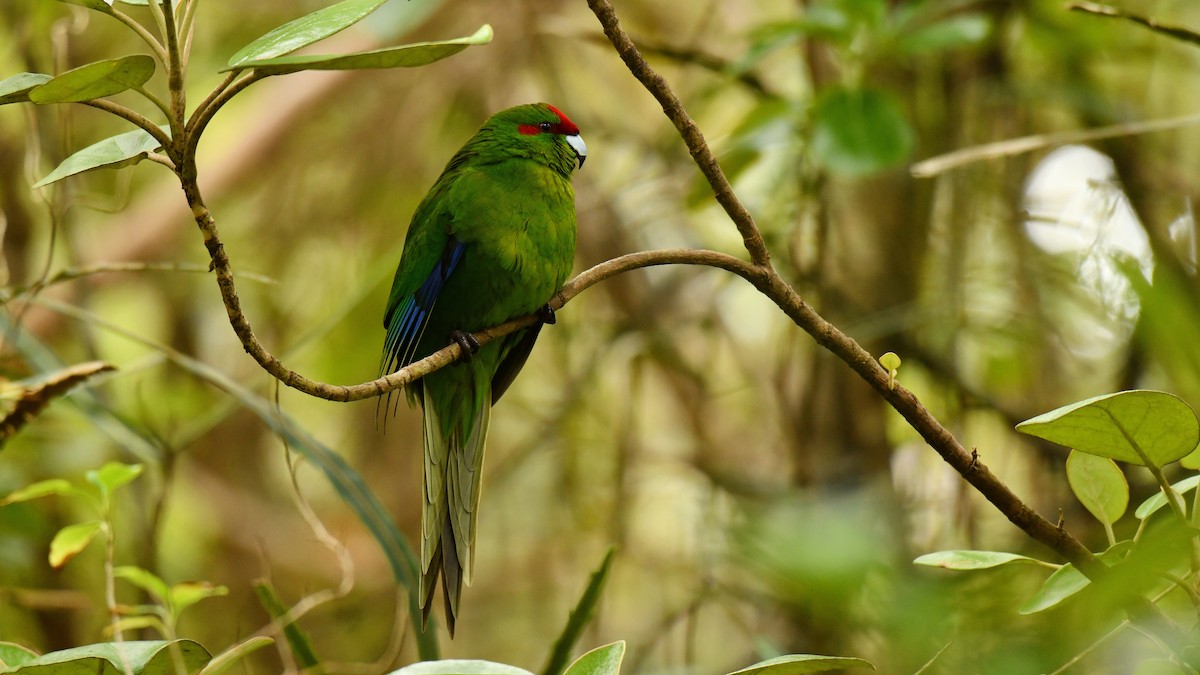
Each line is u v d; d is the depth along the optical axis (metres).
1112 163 10.48
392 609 13.08
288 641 6.78
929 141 10.95
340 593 7.02
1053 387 10.62
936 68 11.09
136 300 13.86
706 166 5.20
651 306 12.54
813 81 10.97
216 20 13.35
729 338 12.23
